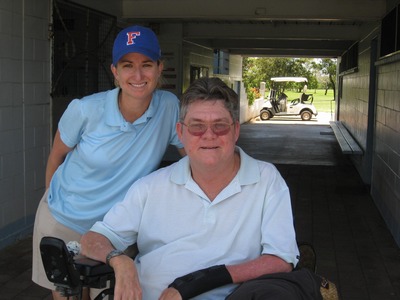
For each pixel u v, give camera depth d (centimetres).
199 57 1394
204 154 228
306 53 1933
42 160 631
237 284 222
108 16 827
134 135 276
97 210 284
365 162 973
